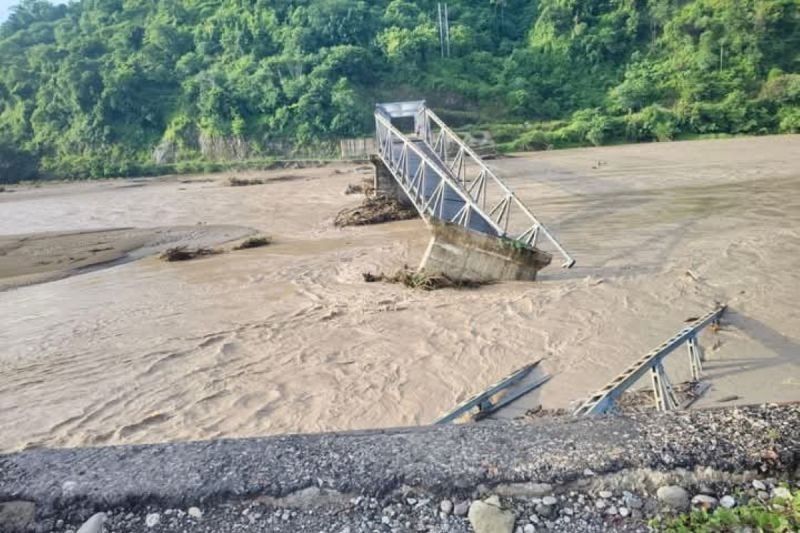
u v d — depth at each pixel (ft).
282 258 64.85
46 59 273.13
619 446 9.45
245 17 291.17
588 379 28.99
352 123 232.94
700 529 7.94
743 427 9.64
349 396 29.30
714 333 33.32
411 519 8.66
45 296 56.95
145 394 31.30
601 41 260.62
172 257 69.72
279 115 239.30
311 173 179.93
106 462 10.04
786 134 183.52
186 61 278.26
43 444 26.45
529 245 48.55
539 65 268.21
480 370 31.24
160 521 8.84
